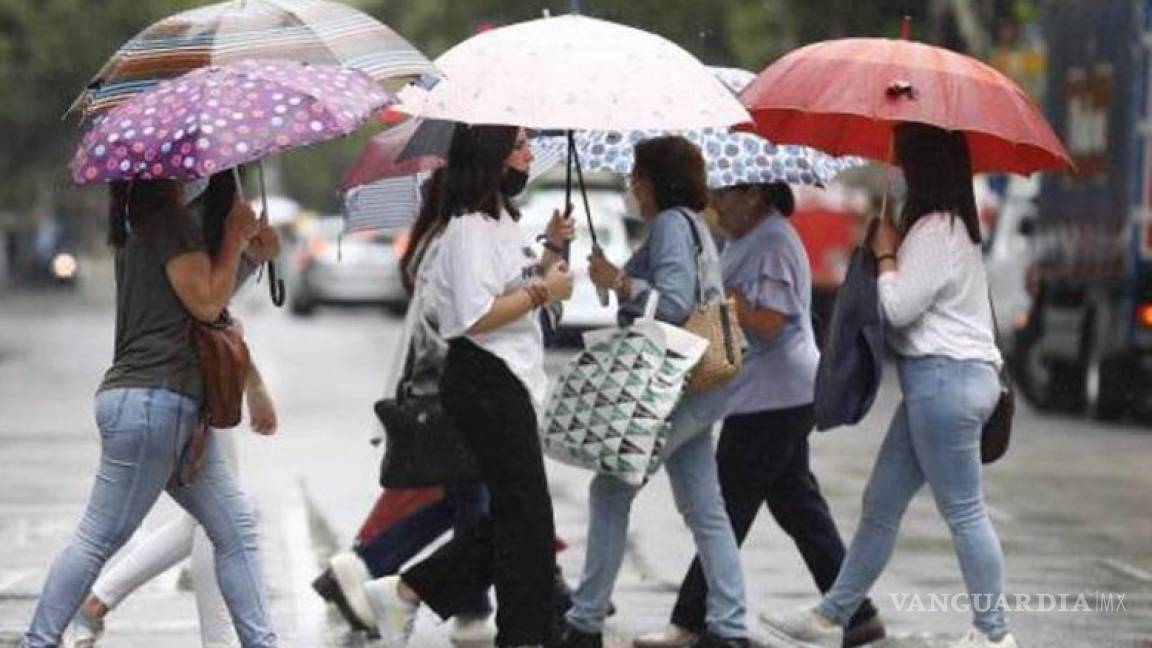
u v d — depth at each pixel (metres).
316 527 33.00
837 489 38.50
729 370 21.97
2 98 116.38
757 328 23.11
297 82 19.06
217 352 19.42
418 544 23.73
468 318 20.92
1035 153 22.94
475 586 22.48
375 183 25.36
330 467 40.91
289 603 26.47
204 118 18.62
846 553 23.98
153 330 19.38
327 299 101.12
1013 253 62.88
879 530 22.44
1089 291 55.09
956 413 21.45
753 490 23.44
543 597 21.42
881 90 21.11
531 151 22.86
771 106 21.45
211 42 20.39
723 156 23.33
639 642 23.48
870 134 23.00
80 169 18.88
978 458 21.75
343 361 71.81
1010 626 25.53
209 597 22.25
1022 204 64.19
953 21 83.69
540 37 21.17
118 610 25.94
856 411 21.64
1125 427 53.78
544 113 20.47
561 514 34.62
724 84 22.92
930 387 21.52
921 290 21.34
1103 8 54.25
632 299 22.41
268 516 34.06
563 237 21.91
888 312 21.39
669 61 21.12
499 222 21.20
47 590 19.55
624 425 21.64
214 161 18.44
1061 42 58.19
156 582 27.84
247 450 43.78
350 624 23.45
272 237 20.97
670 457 22.72
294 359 72.62
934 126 21.56
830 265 77.56
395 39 20.72
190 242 19.34
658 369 21.69
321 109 18.83
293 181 196.00
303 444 44.97
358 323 98.12
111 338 84.19
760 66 86.31
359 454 43.19
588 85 20.67
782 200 23.52
